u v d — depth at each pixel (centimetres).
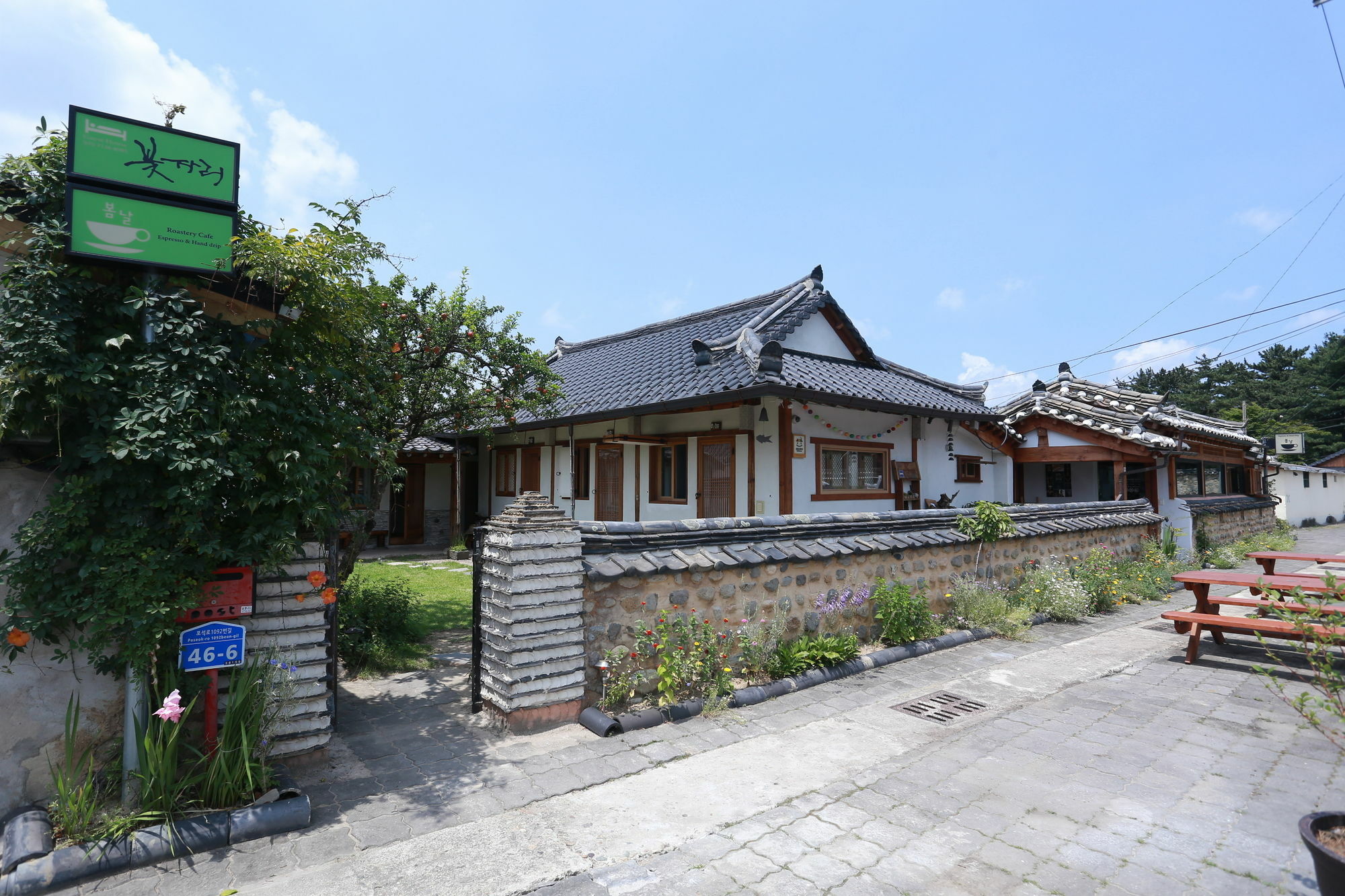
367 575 1216
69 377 321
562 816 367
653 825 357
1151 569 1091
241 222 403
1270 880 302
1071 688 591
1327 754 443
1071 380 1839
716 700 526
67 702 354
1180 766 426
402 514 1686
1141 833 345
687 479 1059
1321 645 350
